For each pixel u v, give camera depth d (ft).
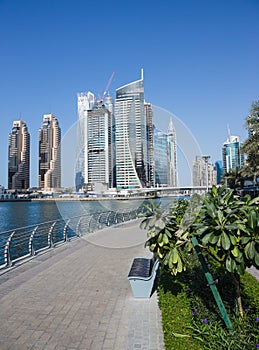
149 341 12.38
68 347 12.19
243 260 9.91
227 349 10.06
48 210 124.47
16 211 133.18
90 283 20.99
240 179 146.30
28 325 14.25
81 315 15.38
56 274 23.38
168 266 12.18
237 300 12.26
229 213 9.79
